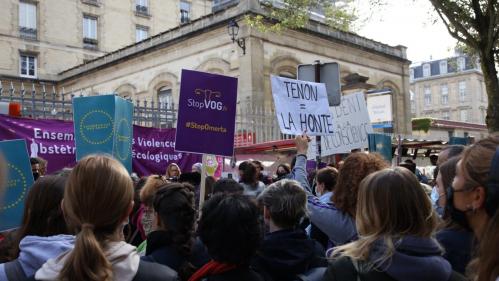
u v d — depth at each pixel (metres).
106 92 26.44
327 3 13.73
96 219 1.88
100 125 5.15
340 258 2.05
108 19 36.66
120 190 1.94
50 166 7.39
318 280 2.66
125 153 5.59
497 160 1.49
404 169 2.16
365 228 2.12
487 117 11.07
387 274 1.90
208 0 42.62
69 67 34.53
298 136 4.38
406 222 2.02
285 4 14.24
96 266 1.76
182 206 2.66
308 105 5.83
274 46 19.30
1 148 3.44
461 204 1.78
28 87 31.88
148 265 1.99
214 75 5.13
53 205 2.38
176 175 7.73
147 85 23.44
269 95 18.92
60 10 34.38
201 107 5.04
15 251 2.50
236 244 2.26
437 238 2.56
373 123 14.24
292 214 2.82
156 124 9.44
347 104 7.93
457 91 64.12
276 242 2.74
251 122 12.84
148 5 38.97
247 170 6.25
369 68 23.89
